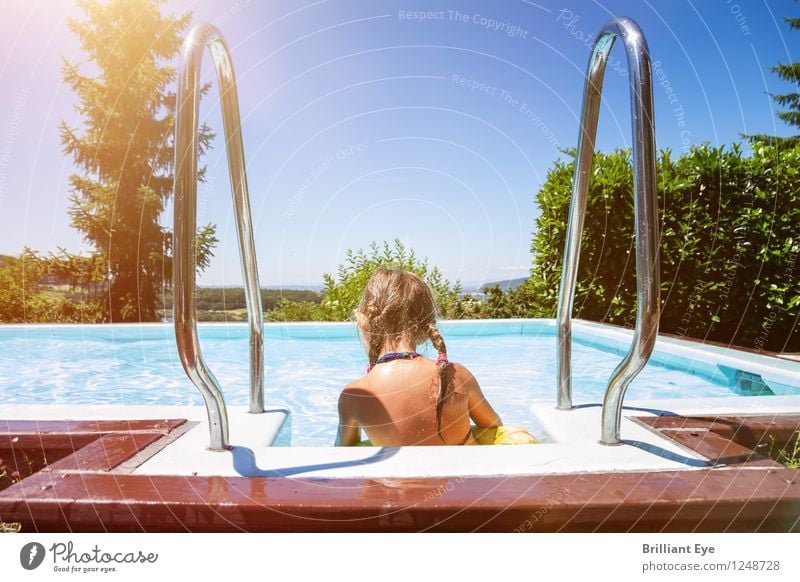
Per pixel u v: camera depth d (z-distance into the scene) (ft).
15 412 5.45
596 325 17.48
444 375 5.41
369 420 5.31
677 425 5.05
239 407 6.02
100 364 16.19
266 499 3.40
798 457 4.96
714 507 3.44
